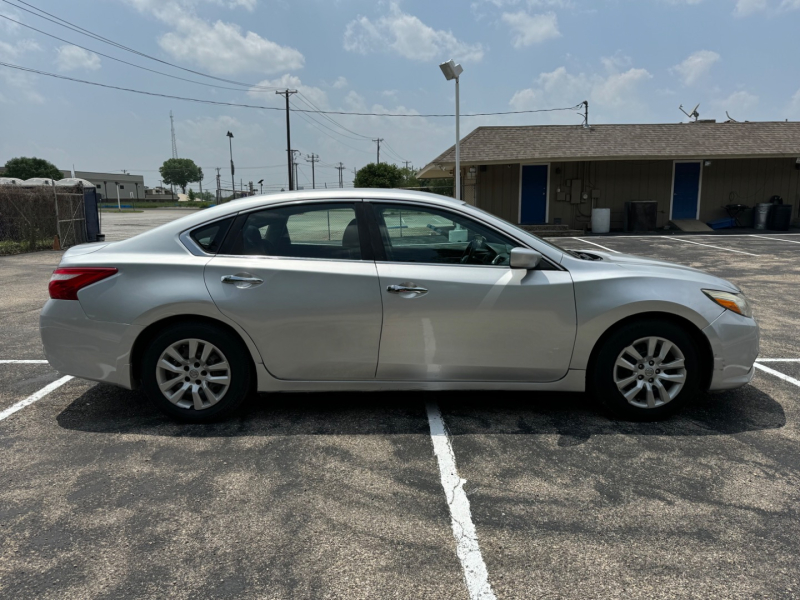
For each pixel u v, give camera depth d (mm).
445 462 3199
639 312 3578
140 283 3549
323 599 2139
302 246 3656
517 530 2566
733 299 3648
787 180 19625
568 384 3688
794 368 4871
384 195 3719
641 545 2453
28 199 15773
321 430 3625
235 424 3717
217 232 3656
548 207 19781
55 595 2158
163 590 2188
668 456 3264
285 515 2691
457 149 16094
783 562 2336
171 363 3670
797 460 3215
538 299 3551
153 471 3107
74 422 3771
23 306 7793
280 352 3602
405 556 2389
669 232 18781
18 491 2902
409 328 3561
